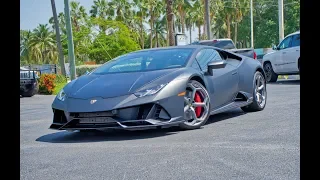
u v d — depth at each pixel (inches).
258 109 251.0
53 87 609.9
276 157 134.1
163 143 166.9
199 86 201.0
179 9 2053.4
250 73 247.0
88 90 189.9
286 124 191.9
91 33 1753.2
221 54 241.0
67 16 671.8
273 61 520.7
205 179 117.4
